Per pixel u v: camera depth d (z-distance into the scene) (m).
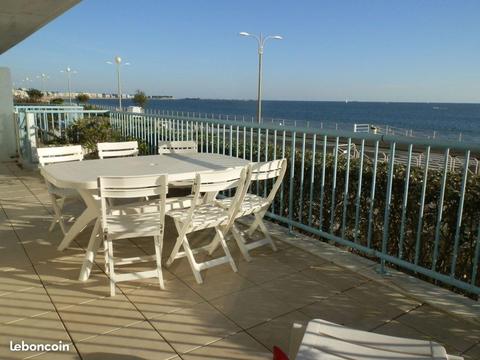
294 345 1.83
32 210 5.23
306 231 4.41
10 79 9.02
